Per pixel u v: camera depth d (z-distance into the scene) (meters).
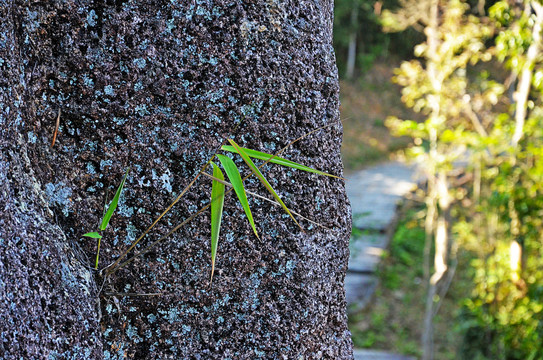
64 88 0.92
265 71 0.97
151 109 0.95
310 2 1.01
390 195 10.47
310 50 1.01
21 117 0.89
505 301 4.32
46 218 0.90
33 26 0.91
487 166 5.22
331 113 1.04
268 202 1.00
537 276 4.07
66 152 0.93
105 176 0.94
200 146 0.96
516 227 3.99
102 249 0.95
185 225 0.97
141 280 0.96
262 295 1.00
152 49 0.94
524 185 3.96
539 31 3.54
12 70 0.87
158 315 0.97
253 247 0.99
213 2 0.95
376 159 13.96
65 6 0.91
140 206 0.95
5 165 0.84
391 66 19.45
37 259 0.86
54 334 0.86
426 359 5.45
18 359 0.81
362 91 18.17
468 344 4.54
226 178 0.98
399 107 17.58
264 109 0.98
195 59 0.95
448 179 5.74
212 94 0.96
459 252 7.35
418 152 5.05
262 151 0.99
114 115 0.93
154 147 0.95
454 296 7.09
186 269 0.97
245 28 0.96
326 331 1.07
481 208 4.84
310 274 1.03
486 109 5.18
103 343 0.95
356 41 19.83
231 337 0.99
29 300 0.84
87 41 0.92
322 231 1.04
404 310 7.03
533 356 3.69
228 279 0.98
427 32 5.36
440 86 5.06
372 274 7.59
